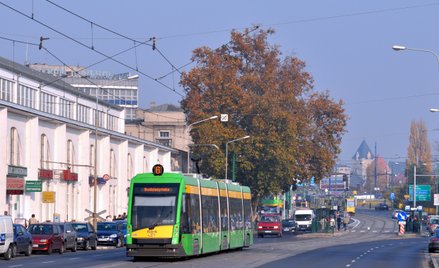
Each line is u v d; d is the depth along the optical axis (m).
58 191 74.44
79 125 78.94
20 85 75.69
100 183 83.94
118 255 47.81
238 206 54.00
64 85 88.62
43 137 72.19
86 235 57.25
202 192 44.56
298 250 58.50
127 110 156.38
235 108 91.50
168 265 37.25
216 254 49.38
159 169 41.28
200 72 92.62
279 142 91.19
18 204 66.44
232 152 92.31
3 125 63.00
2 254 42.91
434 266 40.56
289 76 96.69
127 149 93.44
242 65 94.56
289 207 148.75
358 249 62.66
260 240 84.81
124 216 79.56
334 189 186.25
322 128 100.06
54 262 40.16
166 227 40.03
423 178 192.12
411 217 119.56
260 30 95.19
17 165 66.50
